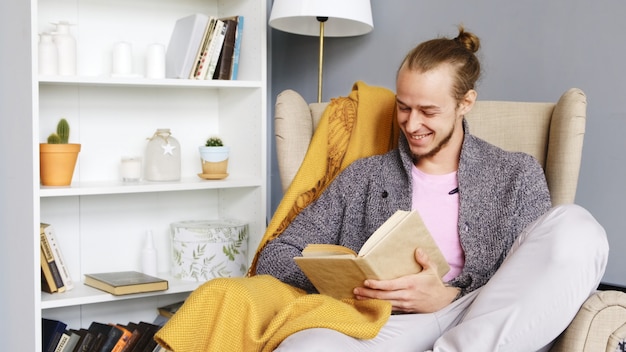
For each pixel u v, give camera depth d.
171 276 2.45
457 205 1.56
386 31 2.40
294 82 2.78
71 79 2.08
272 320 1.26
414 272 1.37
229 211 2.61
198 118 2.61
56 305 2.10
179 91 2.56
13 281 2.21
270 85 2.90
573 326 1.24
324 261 1.33
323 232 1.67
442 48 1.52
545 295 1.20
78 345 2.24
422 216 1.58
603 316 1.22
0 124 2.23
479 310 1.23
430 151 1.54
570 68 1.90
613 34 1.81
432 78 1.48
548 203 1.52
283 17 2.27
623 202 1.81
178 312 1.29
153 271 2.43
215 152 2.40
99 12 2.40
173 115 2.56
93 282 2.29
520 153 1.58
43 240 2.17
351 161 1.81
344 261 1.30
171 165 2.38
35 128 2.01
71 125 2.38
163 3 2.51
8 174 2.20
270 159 2.91
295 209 1.78
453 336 1.22
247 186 2.40
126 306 2.52
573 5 1.88
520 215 1.50
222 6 2.59
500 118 1.74
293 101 1.94
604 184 1.85
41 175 2.16
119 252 2.49
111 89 2.44
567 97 1.62
